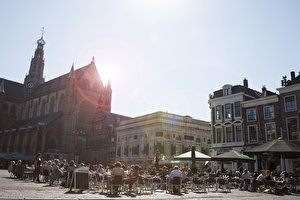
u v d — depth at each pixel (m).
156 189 22.75
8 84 114.62
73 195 14.83
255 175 26.80
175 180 19.09
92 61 96.31
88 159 81.31
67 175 20.62
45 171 26.39
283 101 37.72
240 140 41.91
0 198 11.32
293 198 17.08
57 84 99.00
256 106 40.72
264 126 39.19
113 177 16.80
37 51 122.25
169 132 58.06
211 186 26.69
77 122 86.50
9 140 94.25
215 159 26.31
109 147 74.00
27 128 86.88
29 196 13.00
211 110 46.97
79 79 90.62
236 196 17.58
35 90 113.69
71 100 87.38
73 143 83.56
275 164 35.78
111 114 83.19
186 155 26.94
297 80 37.44
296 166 33.88
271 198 16.75
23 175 31.17
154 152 56.03
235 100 43.72
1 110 106.75
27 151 84.38
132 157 61.84
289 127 36.59
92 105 91.81
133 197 15.04
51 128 84.44
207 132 65.19
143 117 61.66
